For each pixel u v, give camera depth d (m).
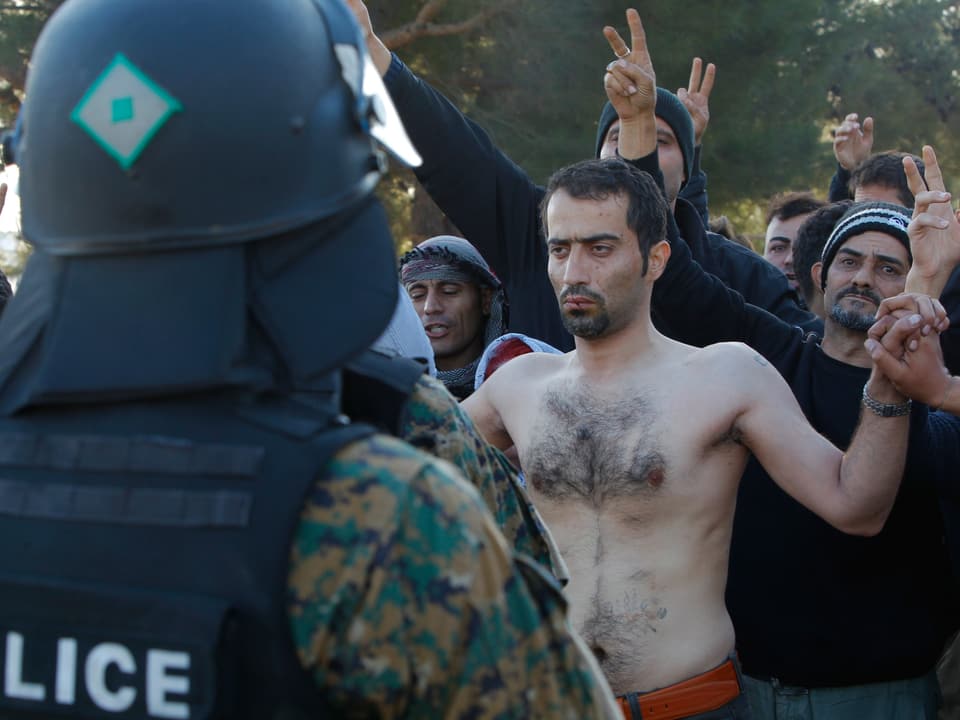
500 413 2.39
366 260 0.98
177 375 0.89
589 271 2.18
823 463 2.07
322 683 0.87
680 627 2.07
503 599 0.92
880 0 9.48
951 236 2.23
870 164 3.55
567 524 2.18
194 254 0.93
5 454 0.95
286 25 0.98
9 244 8.00
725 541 2.14
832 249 2.65
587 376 2.26
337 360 0.93
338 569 0.86
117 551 0.89
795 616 2.41
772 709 2.45
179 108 0.92
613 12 7.37
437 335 3.34
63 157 0.94
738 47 7.66
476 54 7.80
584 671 0.97
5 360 1.00
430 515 0.90
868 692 2.41
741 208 9.48
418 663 0.88
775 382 2.16
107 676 0.86
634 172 2.25
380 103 1.07
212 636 0.83
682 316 2.79
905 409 2.02
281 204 0.94
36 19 7.12
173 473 0.89
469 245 3.44
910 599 2.41
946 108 9.64
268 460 0.88
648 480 2.10
